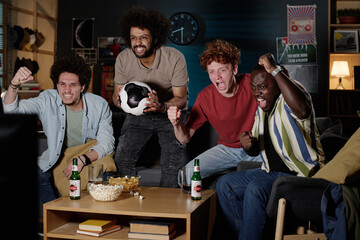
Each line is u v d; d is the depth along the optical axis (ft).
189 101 20.39
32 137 1.58
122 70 11.08
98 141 10.11
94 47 20.72
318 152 7.91
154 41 10.57
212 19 20.21
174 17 20.33
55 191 10.11
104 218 7.89
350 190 6.17
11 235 1.54
